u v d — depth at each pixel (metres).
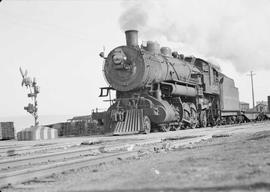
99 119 25.91
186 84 28.42
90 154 12.54
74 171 8.90
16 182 7.81
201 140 15.90
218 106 34.53
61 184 7.23
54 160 11.25
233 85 39.62
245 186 5.44
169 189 5.61
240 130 21.08
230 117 39.03
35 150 15.46
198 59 33.09
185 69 29.50
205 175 6.58
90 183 6.85
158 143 15.86
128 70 24.92
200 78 31.17
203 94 31.59
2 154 14.32
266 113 49.88
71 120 38.22
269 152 9.16
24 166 10.31
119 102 25.22
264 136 13.80
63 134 36.34
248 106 47.44
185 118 27.59
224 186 5.52
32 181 8.00
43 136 29.42
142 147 14.35
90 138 22.38
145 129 23.97
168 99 27.23
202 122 30.75
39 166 9.73
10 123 35.53
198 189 5.47
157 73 25.56
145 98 24.86
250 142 12.19
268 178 5.88
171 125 26.50
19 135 29.53
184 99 29.45
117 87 25.31
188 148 12.62
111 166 9.09
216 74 34.44
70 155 12.48
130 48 25.00
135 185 6.13
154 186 5.88
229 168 7.18
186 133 21.23
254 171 6.57
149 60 25.16
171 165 8.18
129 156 11.31
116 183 6.49
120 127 24.36
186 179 6.33
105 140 19.19
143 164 8.83
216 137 17.17
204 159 8.78
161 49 29.22
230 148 10.90
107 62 25.75
